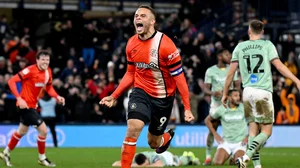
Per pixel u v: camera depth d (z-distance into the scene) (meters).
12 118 36.50
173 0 53.28
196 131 37.81
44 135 22.45
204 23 49.22
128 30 47.38
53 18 48.47
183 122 38.41
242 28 48.72
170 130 17.28
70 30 44.62
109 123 37.69
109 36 46.81
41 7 50.31
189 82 39.38
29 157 27.09
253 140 17.08
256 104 17.38
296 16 50.44
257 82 17.38
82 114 37.38
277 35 48.88
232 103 23.38
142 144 37.53
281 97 39.69
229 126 23.36
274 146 38.84
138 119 14.59
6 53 41.66
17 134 22.73
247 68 17.53
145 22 14.68
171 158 21.58
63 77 40.41
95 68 41.97
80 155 28.70
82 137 37.25
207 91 25.31
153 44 14.83
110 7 52.25
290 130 39.16
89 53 44.56
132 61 15.24
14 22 49.16
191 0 49.72
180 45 43.06
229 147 23.27
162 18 49.16
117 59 40.94
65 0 51.12
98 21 47.44
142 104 14.90
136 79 15.31
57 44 44.00
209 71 25.30
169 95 15.34
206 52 42.94
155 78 15.07
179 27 46.56
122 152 14.59
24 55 41.72
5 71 38.00
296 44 49.09
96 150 32.66
